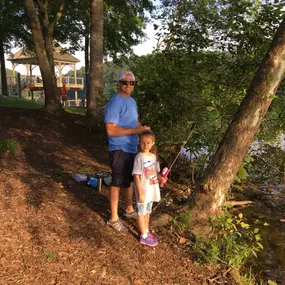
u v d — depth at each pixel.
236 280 3.47
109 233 3.91
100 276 3.20
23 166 5.96
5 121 8.88
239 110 4.12
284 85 5.71
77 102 33.53
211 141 6.00
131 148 3.84
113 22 16.45
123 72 3.72
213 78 5.75
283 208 6.04
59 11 11.75
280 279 3.85
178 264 3.57
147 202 3.69
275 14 5.61
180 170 6.98
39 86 29.94
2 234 3.55
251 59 5.73
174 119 6.29
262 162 7.32
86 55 18.03
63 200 4.61
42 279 3.04
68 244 3.59
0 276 2.98
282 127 6.68
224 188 4.30
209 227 4.24
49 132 8.70
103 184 5.40
